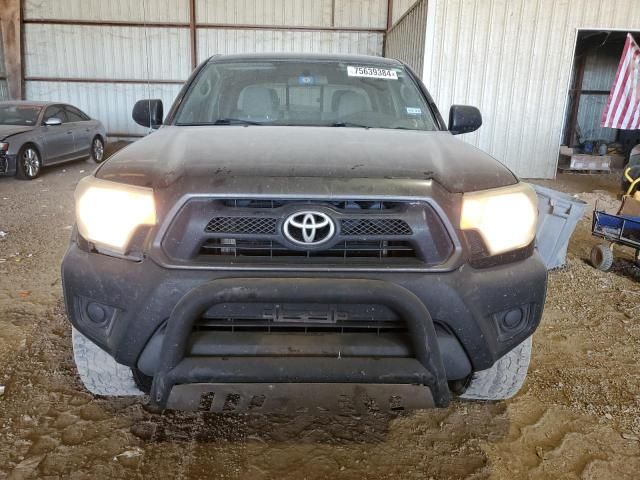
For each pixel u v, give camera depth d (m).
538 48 9.86
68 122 10.48
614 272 4.80
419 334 1.78
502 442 2.34
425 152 2.17
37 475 2.05
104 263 1.87
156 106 3.22
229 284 1.73
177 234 1.80
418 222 1.82
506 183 2.03
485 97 10.06
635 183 5.26
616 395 2.73
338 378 1.78
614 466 2.20
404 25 11.92
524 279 1.95
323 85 3.18
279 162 1.93
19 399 2.54
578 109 16.34
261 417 2.47
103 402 2.54
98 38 14.78
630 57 9.16
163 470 2.10
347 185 1.81
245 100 3.07
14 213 6.62
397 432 2.38
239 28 14.66
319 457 2.21
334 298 1.74
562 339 3.38
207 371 1.76
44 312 3.57
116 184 1.89
